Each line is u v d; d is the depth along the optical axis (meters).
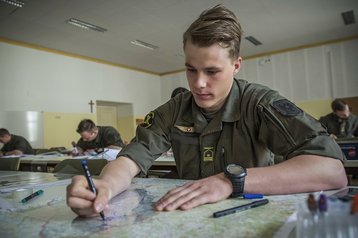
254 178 0.63
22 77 5.39
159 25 5.03
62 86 6.09
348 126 3.98
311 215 0.32
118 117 7.98
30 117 5.29
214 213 0.51
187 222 0.48
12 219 0.56
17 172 1.66
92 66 6.79
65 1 4.06
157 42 5.93
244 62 7.26
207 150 0.94
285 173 0.63
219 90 0.77
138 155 0.86
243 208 0.54
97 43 5.82
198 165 0.96
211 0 4.15
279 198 0.60
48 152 4.05
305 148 0.68
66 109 6.11
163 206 0.57
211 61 0.72
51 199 0.73
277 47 6.61
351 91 5.99
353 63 5.99
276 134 0.78
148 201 0.65
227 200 0.61
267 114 0.81
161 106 1.07
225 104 0.91
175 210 0.56
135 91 7.85
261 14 4.71
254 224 0.46
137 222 0.50
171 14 4.59
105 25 4.96
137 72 7.98
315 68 6.38
